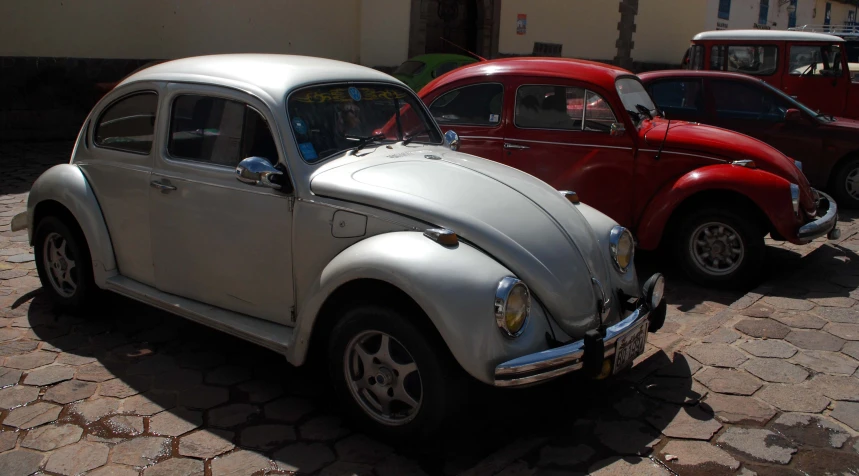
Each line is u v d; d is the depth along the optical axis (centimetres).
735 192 545
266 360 431
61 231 458
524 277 324
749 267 543
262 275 371
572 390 383
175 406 371
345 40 1491
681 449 325
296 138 364
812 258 633
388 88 439
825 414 353
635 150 577
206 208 385
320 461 325
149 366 417
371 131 412
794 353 421
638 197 582
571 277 337
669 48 2169
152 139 412
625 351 336
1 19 1108
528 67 614
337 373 341
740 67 1127
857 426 342
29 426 347
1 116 1138
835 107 1065
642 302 364
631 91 616
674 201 550
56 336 453
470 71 635
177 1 1254
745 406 361
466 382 314
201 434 345
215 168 384
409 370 321
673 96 851
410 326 309
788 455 319
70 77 1180
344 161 374
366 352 335
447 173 375
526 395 380
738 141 573
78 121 1211
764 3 2500
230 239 379
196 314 393
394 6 1525
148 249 420
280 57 441
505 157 618
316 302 333
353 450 334
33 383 390
